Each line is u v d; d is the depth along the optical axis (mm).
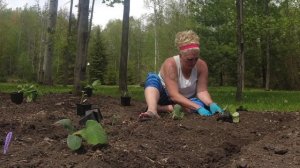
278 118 2270
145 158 1270
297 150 1438
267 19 8062
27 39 27594
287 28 8484
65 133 1641
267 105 4465
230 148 1522
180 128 1744
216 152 1429
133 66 25297
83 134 1282
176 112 1994
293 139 1622
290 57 15852
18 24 27516
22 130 1704
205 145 1512
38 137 1570
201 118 2018
